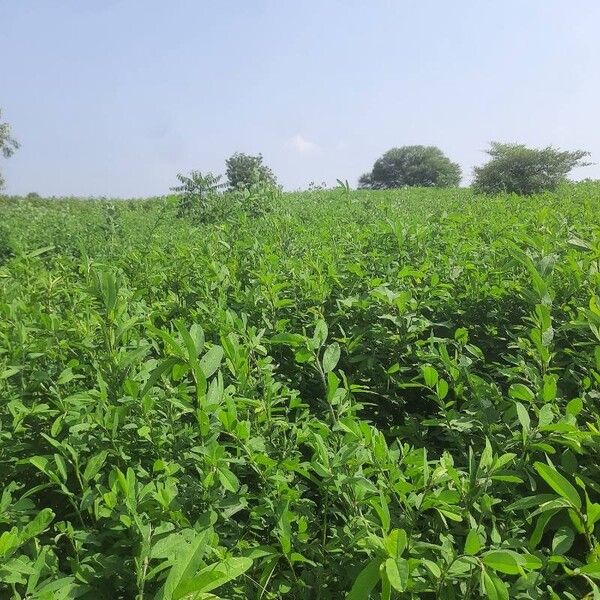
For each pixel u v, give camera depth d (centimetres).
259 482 216
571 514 162
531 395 217
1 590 178
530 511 206
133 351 238
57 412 246
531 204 1032
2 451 234
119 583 183
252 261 471
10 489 215
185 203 1216
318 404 304
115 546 183
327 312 380
